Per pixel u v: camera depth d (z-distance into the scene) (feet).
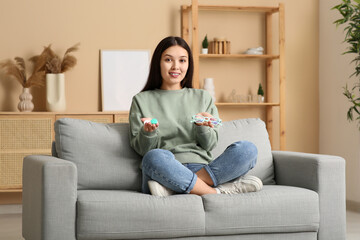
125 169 8.54
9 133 14.40
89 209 7.12
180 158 8.39
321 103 17.19
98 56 16.14
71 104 15.98
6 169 14.39
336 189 8.27
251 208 7.64
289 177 8.91
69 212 7.14
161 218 7.30
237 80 17.06
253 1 17.08
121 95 16.11
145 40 16.38
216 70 16.92
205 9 16.62
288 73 17.33
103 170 8.42
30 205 8.00
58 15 15.88
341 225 8.27
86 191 7.80
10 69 15.11
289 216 7.82
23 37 15.69
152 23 16.42
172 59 9.02
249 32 17.12
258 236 7.80
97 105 16.12
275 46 17.31
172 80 9.02
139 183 8.57
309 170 8.37
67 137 8.48
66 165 7.16
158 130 8.61
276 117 17.31
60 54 15.89
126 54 16.21
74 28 15.98
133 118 8.79
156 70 9.16
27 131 14.51
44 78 15.66
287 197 7.87
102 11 16.14
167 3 16.49
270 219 7.74
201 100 9.07
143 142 8.28
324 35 16.99
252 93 17.17
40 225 7.16
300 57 17.38
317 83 17.42
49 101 15.19
